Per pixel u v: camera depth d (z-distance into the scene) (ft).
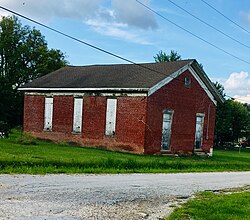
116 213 33.37
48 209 31.76
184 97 110.52
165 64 113.29
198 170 81.56
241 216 35.70
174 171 74.79
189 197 46.03
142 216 33.47
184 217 34.14
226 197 46.96
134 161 71.72
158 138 102.32
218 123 209.77
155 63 116.98
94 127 108.17
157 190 48.70
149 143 99.55
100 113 107.14
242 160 121.19
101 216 31.55
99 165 65.72
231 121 215.72
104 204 36.47
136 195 43.32
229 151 186.91
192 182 60.54
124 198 40.68
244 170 96.27
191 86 112.98
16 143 93.97
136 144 99.19
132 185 50.52
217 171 85.61
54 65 215.72
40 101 122.31
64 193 39.52
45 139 119.85
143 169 70.64
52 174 53.11
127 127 101.24
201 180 64.54
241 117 221.25
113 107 104.83
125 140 101.30
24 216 28.55
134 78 106.42
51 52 214.48
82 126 111.04
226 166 96.22
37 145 95.45
